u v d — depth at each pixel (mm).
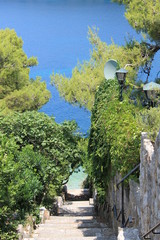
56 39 89375
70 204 18547
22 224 10672
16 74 21281
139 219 6785
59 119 42844
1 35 22531
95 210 15406
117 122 8562
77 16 130000
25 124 14328
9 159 10164
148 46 15047
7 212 10148
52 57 71312
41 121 14570
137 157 7547
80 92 15188
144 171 6309
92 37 15875
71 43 83812
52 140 14586
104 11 141250
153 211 5688
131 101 12680
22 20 124500
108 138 8766
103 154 9914
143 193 6375
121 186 8492
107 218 11883
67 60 68500
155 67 50250
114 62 11961
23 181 10609
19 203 11508
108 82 11359
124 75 9789
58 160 14938
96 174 11094
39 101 21375
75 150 15414
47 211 13531
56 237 10547
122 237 6641
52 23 115750
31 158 12836
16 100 20875
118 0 15617
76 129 15758
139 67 14766
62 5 183250
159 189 5281
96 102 11594
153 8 13727
